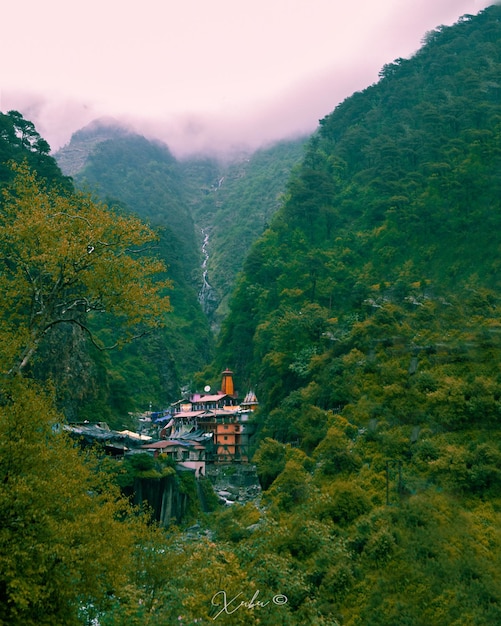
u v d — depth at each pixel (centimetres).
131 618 2481
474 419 6481
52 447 2488
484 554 4706
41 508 2194
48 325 3384
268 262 14688
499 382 6781
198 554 3512
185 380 19712
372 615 4216
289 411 9500
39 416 2372
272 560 4175
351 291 12125
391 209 13738
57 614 2203
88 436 8612
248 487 10931
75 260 3331
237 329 14962
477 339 7706
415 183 14562
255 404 12412
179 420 13338
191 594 2853
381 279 12425
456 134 15838
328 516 5547
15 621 2036
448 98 17750
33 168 11750
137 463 7894
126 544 2623
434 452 6147
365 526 5128
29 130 12812
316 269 12912
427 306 9512
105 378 12656
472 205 12938
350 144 18212
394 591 4388
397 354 8462
